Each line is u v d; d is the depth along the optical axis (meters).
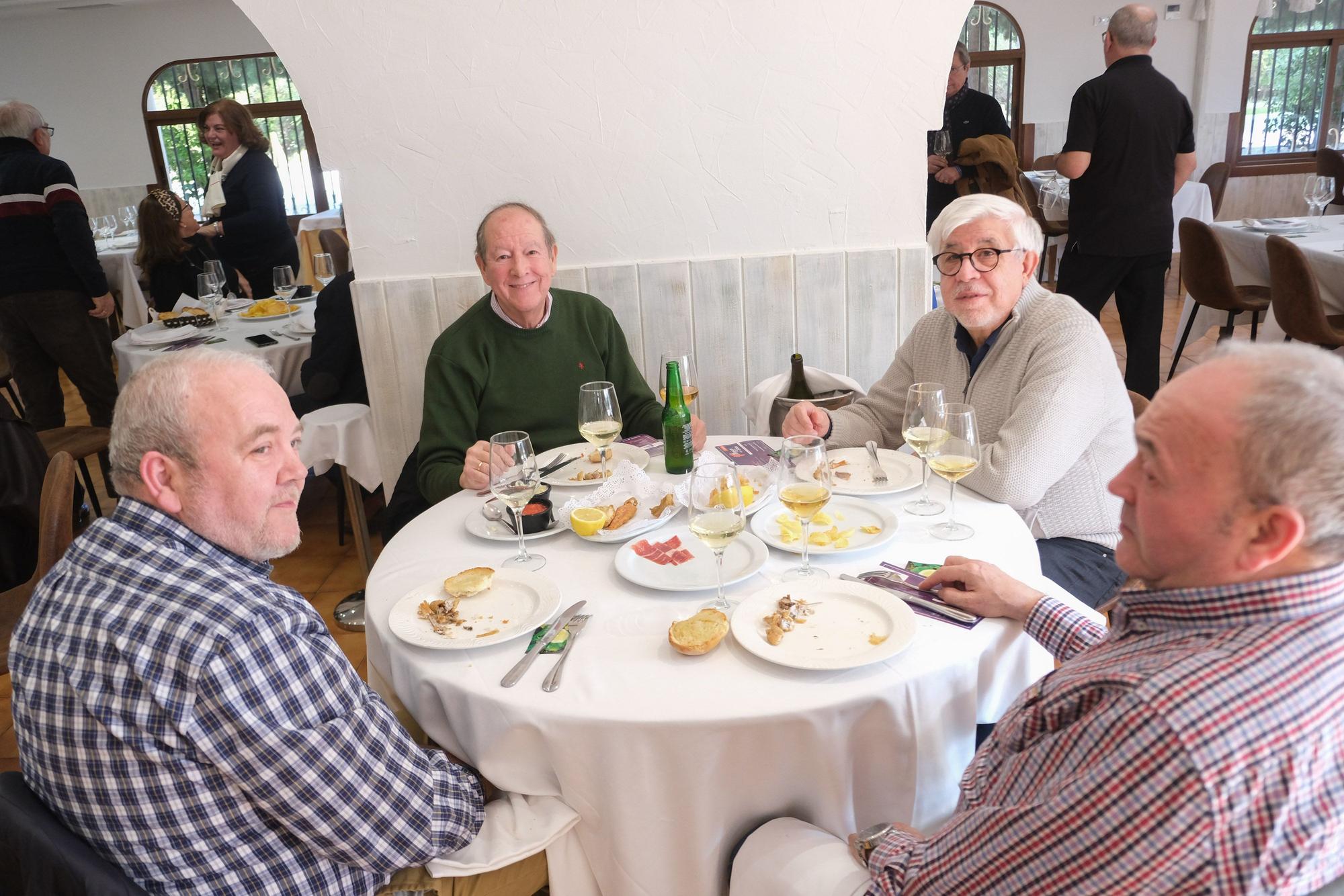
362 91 2.42
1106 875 0.74
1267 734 0.68
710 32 2.41
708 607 1.33
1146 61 3.74
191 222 4.87
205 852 1.00
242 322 3.74
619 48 2.42
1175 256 6.91
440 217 2.54
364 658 2.57
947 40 2.42
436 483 2.01
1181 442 0.74
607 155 2.51
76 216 3.94
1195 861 0.70
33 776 1.00
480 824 1.17
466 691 1.17
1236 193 7.99
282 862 1.04
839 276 2.63
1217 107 7.72
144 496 1.06
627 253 2.61
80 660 0.96
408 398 2.68
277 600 1.04
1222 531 0.73
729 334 2.68
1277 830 0.68
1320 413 0.69
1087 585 1.70
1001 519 1.56
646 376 2.71
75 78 8.35
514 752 1.16
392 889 1.18
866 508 1.61
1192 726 0.68
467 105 2.45
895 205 2.59
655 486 1.67
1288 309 3.75
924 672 1.13
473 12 2.37
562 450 2.02
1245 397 0.71
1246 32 7.49
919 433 1.59
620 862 1.17
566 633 1.27
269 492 1.09
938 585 1.32
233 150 4.95
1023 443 1.64
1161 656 0.75
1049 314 1.77
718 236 2.60
